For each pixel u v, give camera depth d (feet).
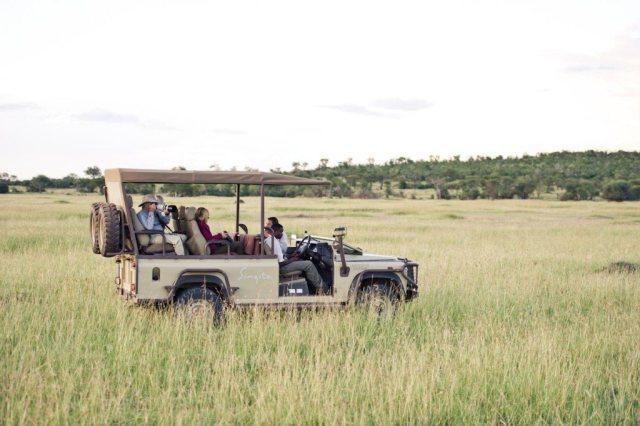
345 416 24.79
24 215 147.02
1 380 27.17
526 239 114.01
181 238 40.96
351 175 625.41
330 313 39.70
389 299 43.34
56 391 25.99
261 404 25.38
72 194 403.34
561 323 42.91
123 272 41.75
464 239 109.60
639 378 31.48
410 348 33.96
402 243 99.14
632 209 284.20
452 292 51.03
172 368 29.94
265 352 33.91
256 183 40.57
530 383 28.50
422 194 570.05
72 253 70.95
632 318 44.11
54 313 38.99
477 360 30.45
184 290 38.91
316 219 164.86
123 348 31.60
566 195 508.12
